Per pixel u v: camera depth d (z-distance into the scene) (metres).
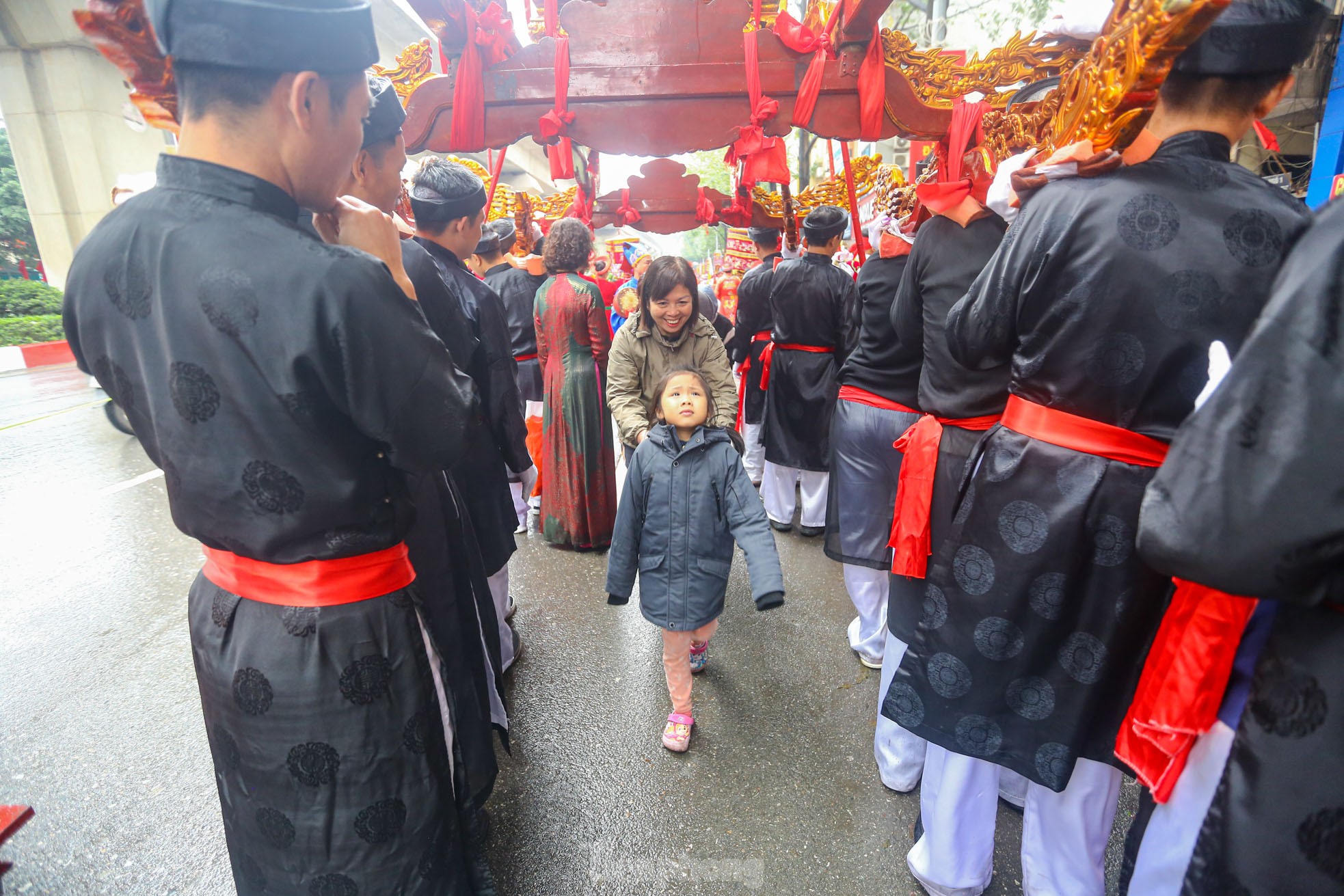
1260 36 0.92
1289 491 0.62
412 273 1.61
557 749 2.13
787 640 2.79
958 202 1.61
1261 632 0.83
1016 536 1.16
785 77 1.88
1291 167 3.88
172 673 2.54
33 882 1.65
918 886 1.63
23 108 15.01
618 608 3.07
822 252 3.47
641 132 1.95
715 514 2.04
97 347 0.93
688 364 2.66
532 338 3.92
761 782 1.98
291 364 0.84
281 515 0.91
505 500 2.27
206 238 0.84
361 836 1.04
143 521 4.13
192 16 0.80
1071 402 1.10
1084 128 1.04
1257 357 0.66
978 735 1.27
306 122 0.88
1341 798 0.66
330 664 0.97
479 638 1.61
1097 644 1.13
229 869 1.69
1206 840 0.77
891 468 2.30
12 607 3.06
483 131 1.99
